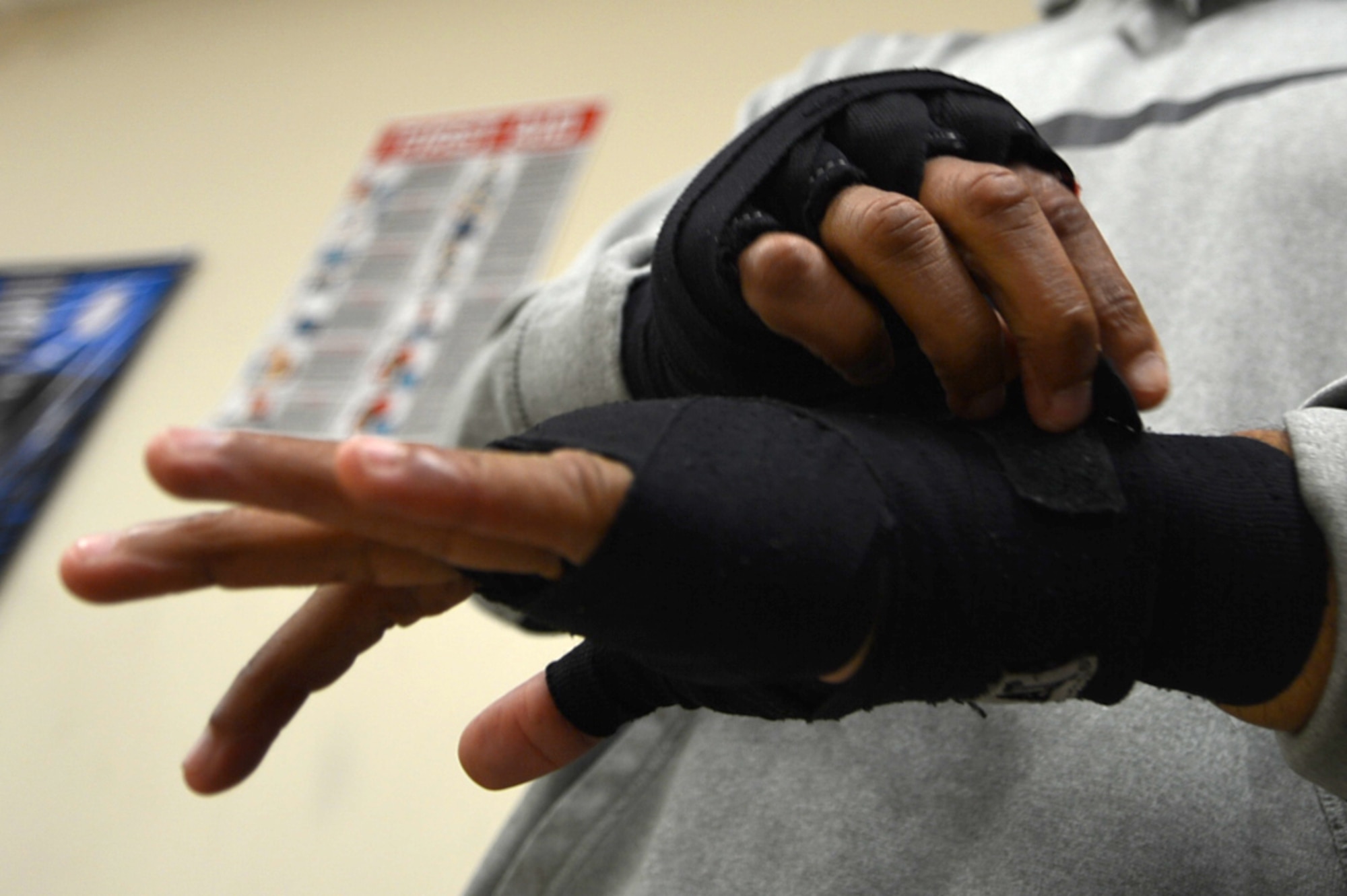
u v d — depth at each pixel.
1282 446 0.29
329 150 1.44
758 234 0.29
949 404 0.28
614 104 1.29
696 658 0.21
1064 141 0.56
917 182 0.29
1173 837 0.33
